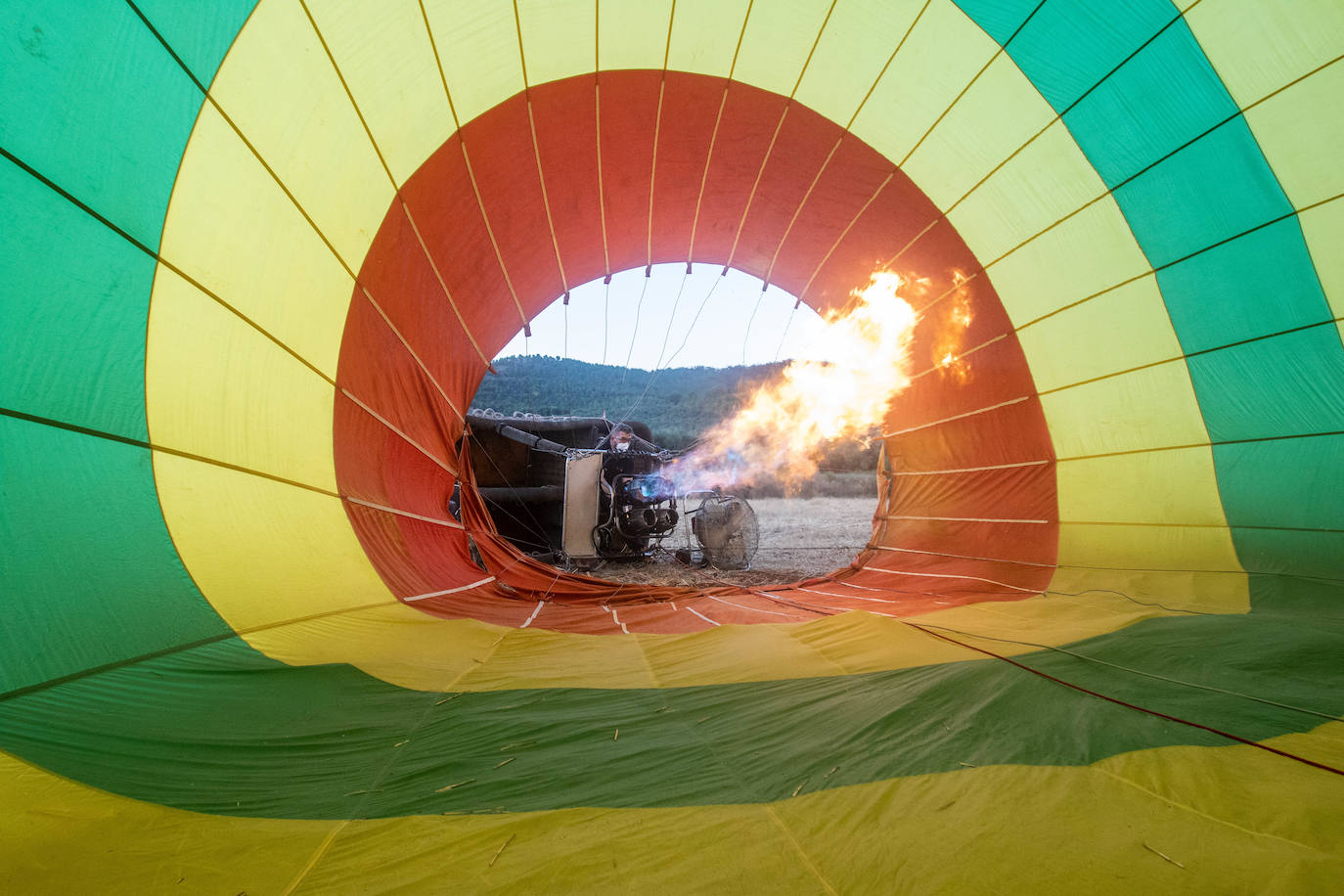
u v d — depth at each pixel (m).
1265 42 6.81
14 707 3.07
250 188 5.43
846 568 10.31
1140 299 8.06
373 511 6.61
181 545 4.54
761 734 3.29
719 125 8.78
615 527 12.58
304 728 3.36
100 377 4.33
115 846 2.17
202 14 4.91
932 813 2.41
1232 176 7.29
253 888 1.94
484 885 1.96
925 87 8.00
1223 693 3.71
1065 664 4.26
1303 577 6.73
